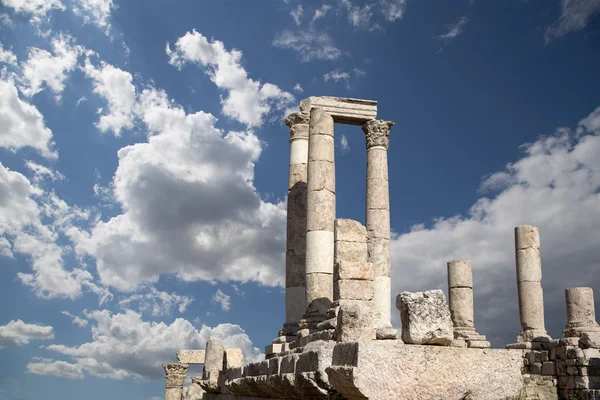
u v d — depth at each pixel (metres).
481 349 8.41
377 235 22.91
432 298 8.86
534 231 28.89
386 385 7.89
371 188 23.30
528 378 23.34
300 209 22.59
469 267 27.91
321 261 19.55
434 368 8.11
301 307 21.69
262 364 13.86
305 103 23.22
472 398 8.21
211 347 24.64
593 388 22.05
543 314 27.97
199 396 29.50
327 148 20.67
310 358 10.32
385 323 21.59
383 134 23.56
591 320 25.38
